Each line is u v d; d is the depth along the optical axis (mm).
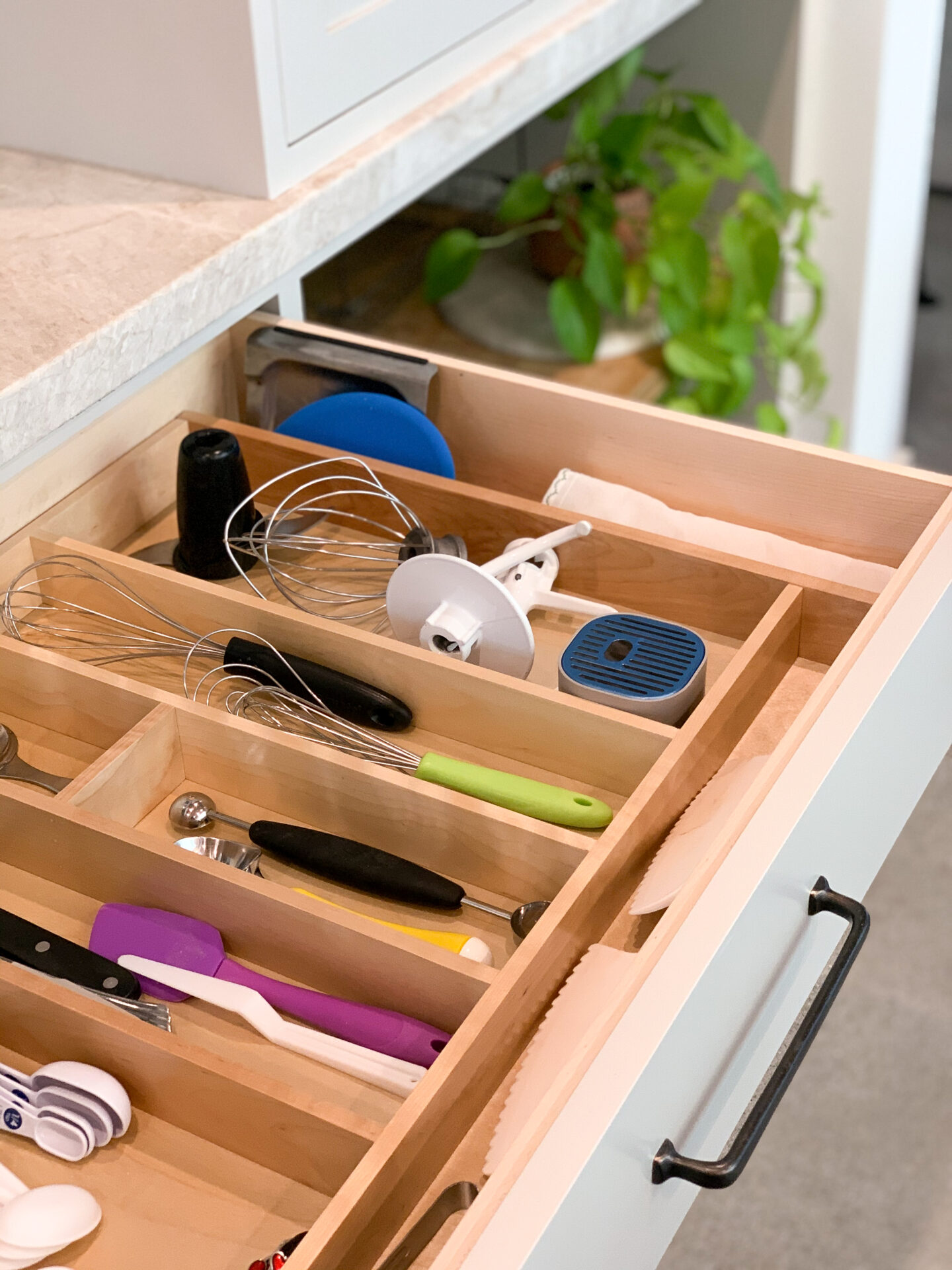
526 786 756
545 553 916
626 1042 507
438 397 1005
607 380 1657
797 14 1616
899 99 1690
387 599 845
